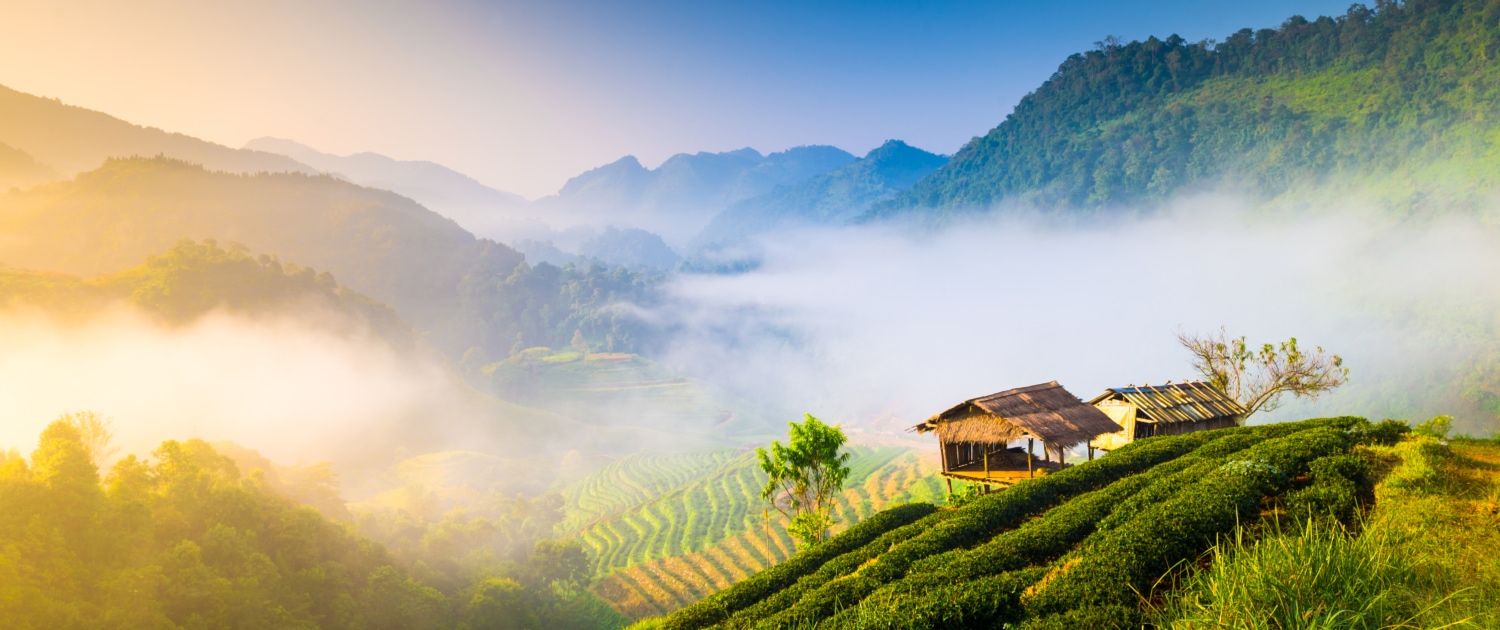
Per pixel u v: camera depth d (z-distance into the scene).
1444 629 9.18
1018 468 34.62
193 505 63.62
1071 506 21.56
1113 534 16.27
